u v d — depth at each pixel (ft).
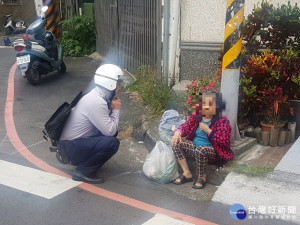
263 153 15.26
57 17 39.55
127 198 13.03
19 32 57.26
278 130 15.74
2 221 11.57
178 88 20.74
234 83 14.67
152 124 18.61
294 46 17.19
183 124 14.10
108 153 13.74
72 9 41.50
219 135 13.32
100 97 13.51
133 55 27.96
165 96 20.58
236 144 15.19
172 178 14.17
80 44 37.83
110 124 13.65
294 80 15.88
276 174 13.30
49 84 27.20
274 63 16.11
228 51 14.39
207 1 20.92
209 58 21.65
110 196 13.14
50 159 16.26
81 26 37.29
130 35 28.19
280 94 15.97
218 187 13.69
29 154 16.74
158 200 12.92
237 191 12.70
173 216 11.84
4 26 56.80
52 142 14.39
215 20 21.03
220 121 13.50
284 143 16.08
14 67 32.19
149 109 20.88
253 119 17.30
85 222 11.53
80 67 32.27
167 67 22.33
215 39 21.29
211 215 11.85
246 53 17.60
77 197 13.01
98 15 35.73
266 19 17.17
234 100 14.85
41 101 23.75
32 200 12.78
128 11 28.17
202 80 19.22
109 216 11.85
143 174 14.99
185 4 21.38
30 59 25.82
